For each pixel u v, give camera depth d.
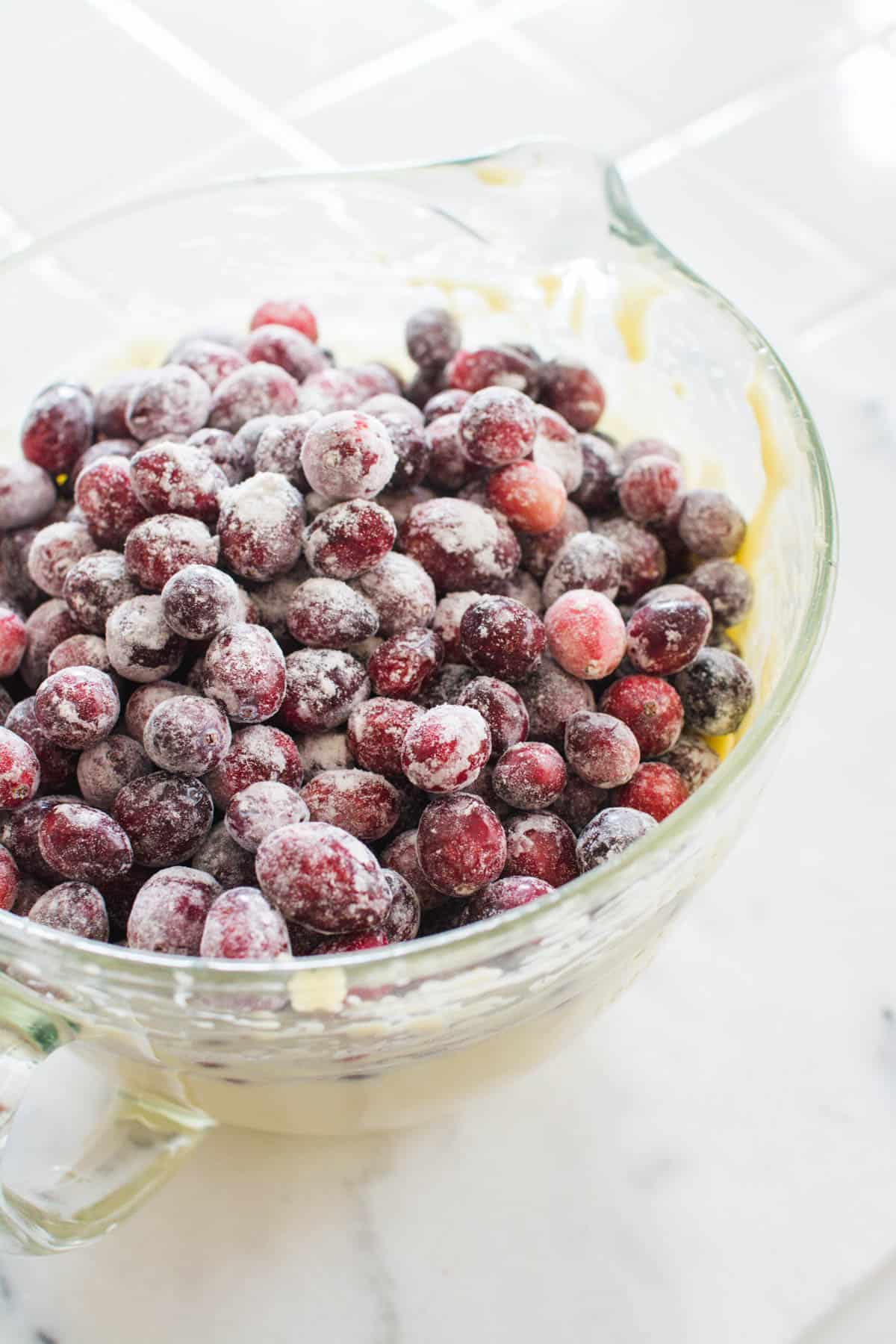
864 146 0.64
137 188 0.61
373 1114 0.38
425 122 0.64
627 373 0.47
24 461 0.42
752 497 0.43
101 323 0.48
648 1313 0.39
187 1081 0.36
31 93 0.65
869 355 0.57
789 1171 0.41
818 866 0.46
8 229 0.60
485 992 0.33
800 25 0.69
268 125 0.64
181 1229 0.40
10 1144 0.39
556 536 0.41
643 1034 0.43
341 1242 0.40
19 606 0.41
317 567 0.38
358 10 0.70
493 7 0.71
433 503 0.39
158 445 0.38
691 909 0.45
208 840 0.36
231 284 0.49
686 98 0.66
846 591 0.52
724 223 0.61
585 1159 0.41
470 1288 0.39
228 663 0.36
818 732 0.49
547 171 0.45
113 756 0.37
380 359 0.49
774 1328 0.39
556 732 0.39
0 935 0.32
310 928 0.34
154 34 0.68
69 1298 0.39
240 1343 0.39
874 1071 0.42
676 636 0.38
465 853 0.35
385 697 0.38
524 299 0.48
